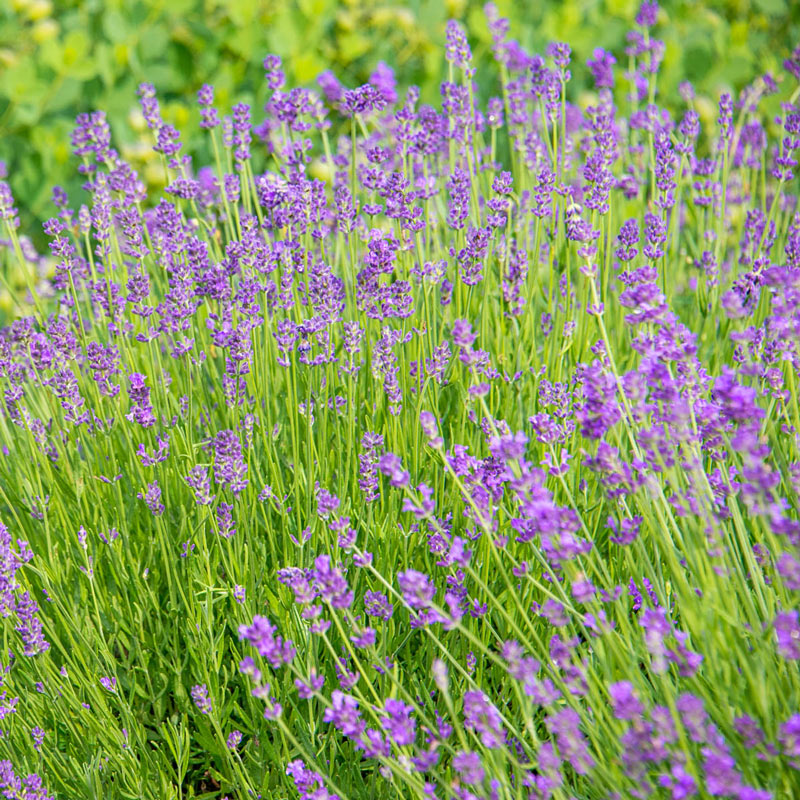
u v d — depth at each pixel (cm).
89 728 240
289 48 539
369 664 233
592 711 203
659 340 206
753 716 176
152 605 263
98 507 266
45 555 273
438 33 564
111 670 248
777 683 176
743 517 235
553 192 321
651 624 171
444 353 257
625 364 305
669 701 166
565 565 179
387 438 271
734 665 183
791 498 215
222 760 245
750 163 382
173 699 267
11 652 251
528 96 395
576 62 557
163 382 285
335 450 279
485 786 192
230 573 248
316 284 262
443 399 301
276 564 254
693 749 180
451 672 236
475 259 273
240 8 539
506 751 180
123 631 266
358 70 564
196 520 275
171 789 237
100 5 563
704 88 558
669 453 191
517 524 200
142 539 272
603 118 293
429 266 274
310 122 320
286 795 229
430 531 251
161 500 270
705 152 505
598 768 171
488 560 234
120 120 542
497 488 215
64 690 237
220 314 290
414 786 181
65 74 523
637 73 400
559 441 249
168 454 269
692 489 186
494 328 300
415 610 238
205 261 292
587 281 291
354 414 277
